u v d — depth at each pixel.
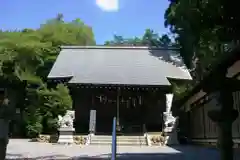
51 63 26.58
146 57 27.53
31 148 16.39
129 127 25.25
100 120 25.52
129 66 25.73
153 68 25.47
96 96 25.27
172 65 26.00
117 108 23.50
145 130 22.94
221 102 3.60
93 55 27.91
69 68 24.91
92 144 19.91
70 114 20.88
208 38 9.16
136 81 23.03
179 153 13.59
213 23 5.96
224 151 3.52
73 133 21.42
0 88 4.62
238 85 3.56
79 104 25.19
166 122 20.64
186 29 13.77
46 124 24.28
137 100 25.66
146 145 19.62
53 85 24.12
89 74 23.89
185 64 26.11
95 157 12.05
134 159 11.45
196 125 21.11
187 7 9.41
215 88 3.66
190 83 23.06
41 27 34.41
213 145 17.14
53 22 37.31
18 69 4.93
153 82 22.97
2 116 4.51
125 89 23.39
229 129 3.55
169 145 19.52
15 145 17.97
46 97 21.83
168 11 16.62
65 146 18.20
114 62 26.52
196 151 14.35
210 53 13.28
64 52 28.22
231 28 4.95
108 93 25.17
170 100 21.58
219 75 3.62
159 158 11.63
